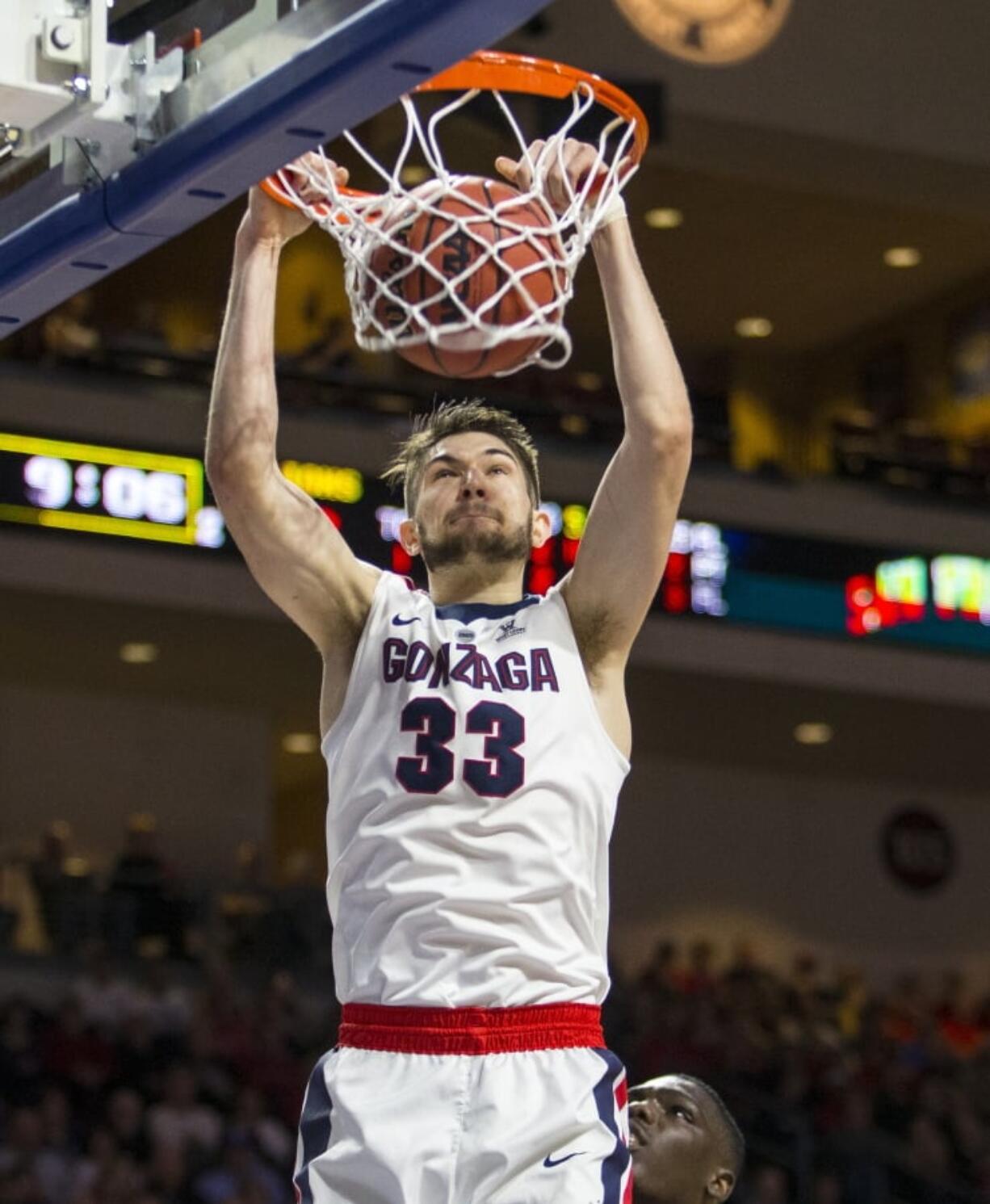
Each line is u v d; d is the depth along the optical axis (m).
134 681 16.77
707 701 17.05
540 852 3.15
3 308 3.54
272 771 18.16
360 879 3.18
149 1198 11.11
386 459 15.06
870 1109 14.52
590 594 3.34
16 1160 11.18
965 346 18.69
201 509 14.89
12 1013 12.55
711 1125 3.86
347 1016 3.19
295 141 2.97
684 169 16.27
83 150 3.24
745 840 19.08
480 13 2.65
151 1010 13.21
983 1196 13.72
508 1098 3.06
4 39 3.13
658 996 14.96
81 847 16.80
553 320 3.19
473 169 10.64
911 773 19.25
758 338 19.86
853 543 16.80
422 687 3.24
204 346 16.27
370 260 3.21
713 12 15.24
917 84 15.76
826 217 17.33
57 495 14.44
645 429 3.27
